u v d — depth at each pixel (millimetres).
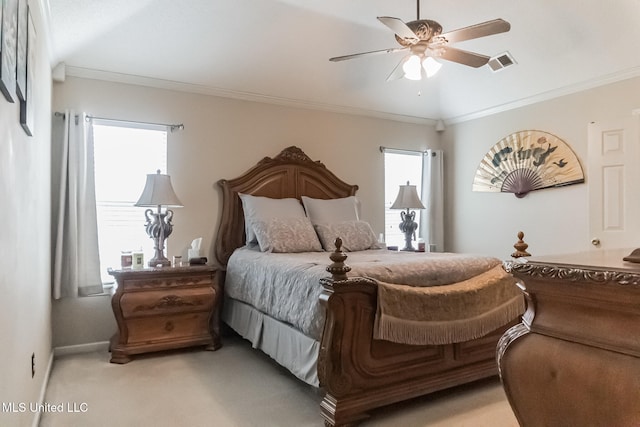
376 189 5297
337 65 4332
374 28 3844
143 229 4035
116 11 3223
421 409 2525
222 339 4094
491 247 5062
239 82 4309
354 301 2307
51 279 3504
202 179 4289
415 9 3570
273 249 3781
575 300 1062
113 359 3365
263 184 4520
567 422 1055
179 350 3723
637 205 3695
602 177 3916
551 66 4102
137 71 3918
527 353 1145
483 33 2678
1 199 1456
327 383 2229
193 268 3676
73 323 3682
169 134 4145
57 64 3590
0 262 1441
